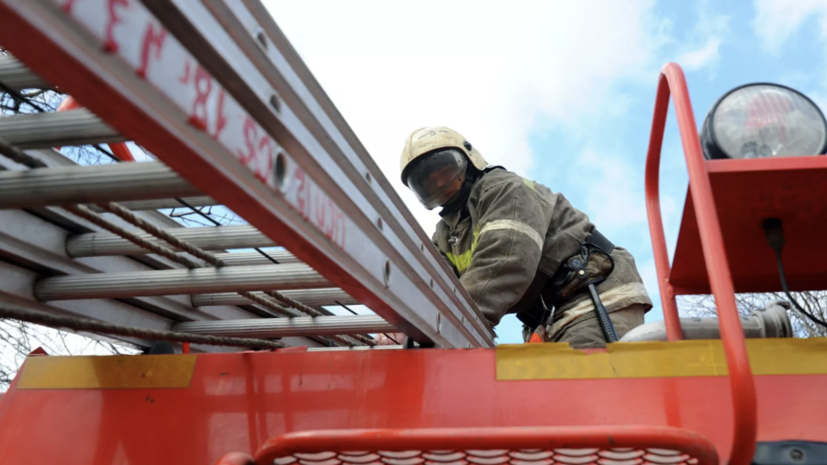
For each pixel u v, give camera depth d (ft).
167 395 4.12
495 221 7.64
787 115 3.98
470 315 5.83
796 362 3.76
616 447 2.53
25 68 3.22
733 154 3.97
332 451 2.63
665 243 5.21
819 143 3.94
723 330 2.93
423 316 4.29
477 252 7.43
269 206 2.55
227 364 4.15
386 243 3.69
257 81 2.55
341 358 4.07
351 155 3.37
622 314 8.29
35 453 4.10
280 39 2.80
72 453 4.07
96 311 5.04
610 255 8.62
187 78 2.09
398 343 8.29
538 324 8.77
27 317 3.04
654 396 3.74
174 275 4.24
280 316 6.87
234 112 2.33
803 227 4.26
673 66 3.75
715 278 3.06
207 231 4.44
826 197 3.88
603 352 3.89
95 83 1.82
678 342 3.86
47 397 4.27
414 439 2.55
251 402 4.01
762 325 4.26
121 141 2.89
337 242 3.07
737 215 4.12
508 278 7.20
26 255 4.19
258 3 2.61
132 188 2.61
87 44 1.74
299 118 2.86
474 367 3.95
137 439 4.03
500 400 3.84
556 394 3.82
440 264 4.87
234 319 6.41
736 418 2.82
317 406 3.94
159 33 1.98
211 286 4.17
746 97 4.07
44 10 1.62
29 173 2.67
